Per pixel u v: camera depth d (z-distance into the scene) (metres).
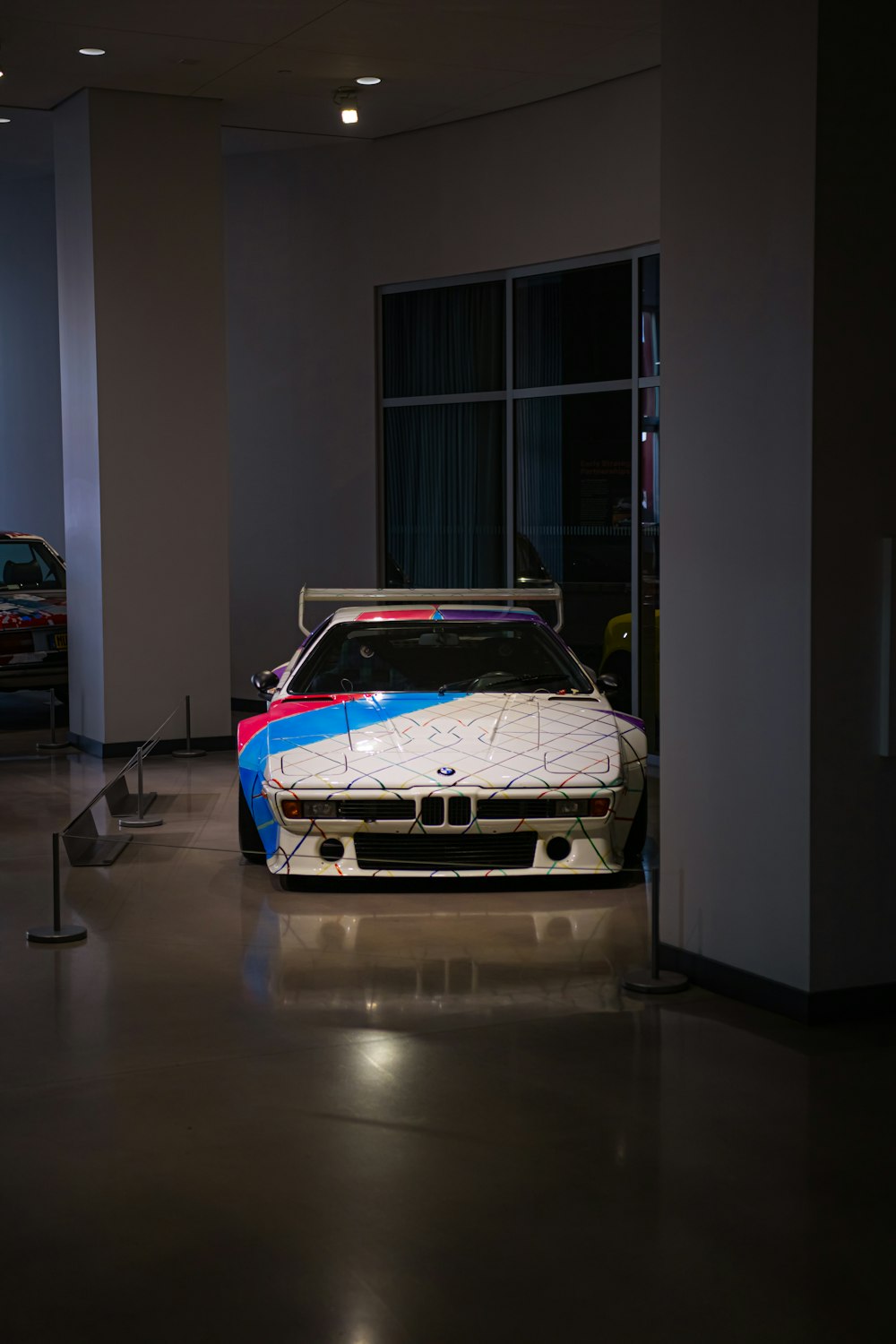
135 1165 3.27
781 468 4.26
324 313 11.61
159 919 5.59
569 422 10.20
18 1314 2.63
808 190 4.11
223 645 10.33
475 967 4.90
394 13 7.70
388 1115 3.56
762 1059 3.97
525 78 9.20
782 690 4.29
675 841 4.79
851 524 4.22
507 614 7.29
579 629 10.32
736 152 4.39
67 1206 3.07
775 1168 3.24
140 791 7.57
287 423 11.98
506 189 10.22
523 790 5.70
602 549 10.05
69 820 7.74
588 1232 2.93
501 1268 2.78
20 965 4.95
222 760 9.90
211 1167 3.26
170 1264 2.81
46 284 14.15
